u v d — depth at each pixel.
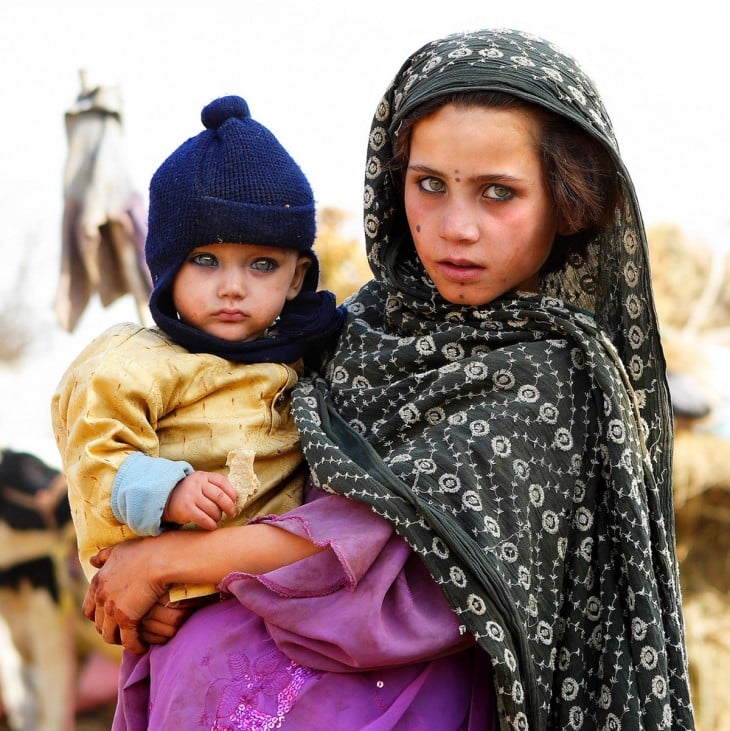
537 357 1.96
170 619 1.98
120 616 1.98
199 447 2.00
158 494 1.88
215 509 1.88
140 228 5.20
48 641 7.37
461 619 1.82
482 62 1.93
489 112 1.91
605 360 1.96
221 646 1.90
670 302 7.54
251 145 2.07
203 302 2.05
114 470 1.92
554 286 2.19
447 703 1.91
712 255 7.64
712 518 6.69
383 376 2.04
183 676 1.90
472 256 1.94
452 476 1.87
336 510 1.88
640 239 2.02
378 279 2.15
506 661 1.80
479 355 1.97
